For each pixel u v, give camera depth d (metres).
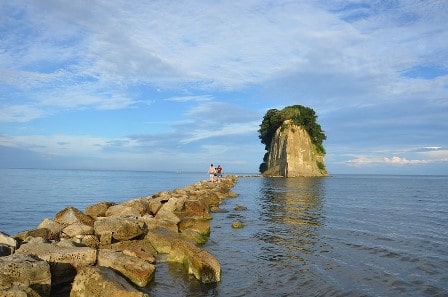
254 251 16.89
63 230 16.66
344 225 24.19
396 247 17.78
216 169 78.75
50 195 49.12
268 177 112.62
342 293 11.66
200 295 11.47
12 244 13.59
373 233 21.38
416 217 29.00
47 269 10.73
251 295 11.49
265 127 126.50
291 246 17.91
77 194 52.22
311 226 23.69
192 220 21.17
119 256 12.82
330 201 41.50
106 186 73.88
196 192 37.50
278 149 118.88
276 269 14.10
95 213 22.23
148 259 14.21
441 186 90.31
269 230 22.16
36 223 26.98
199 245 17.91
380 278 13.09
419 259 15.60
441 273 13.70
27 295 9.31
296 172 113.31
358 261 15.27
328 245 18.12
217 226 23.39
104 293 10.17
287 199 43.41
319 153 126.00
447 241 19.31
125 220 16.73
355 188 71.56
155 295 11.40
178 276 13.02
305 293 11.66
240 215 28.77
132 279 12.07
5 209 33.75
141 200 25.36
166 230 17.03
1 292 9.15
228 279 12.94
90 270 10.88
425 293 11.70
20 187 62.88
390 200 45.50
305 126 120.62
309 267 14.37
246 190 59.06
